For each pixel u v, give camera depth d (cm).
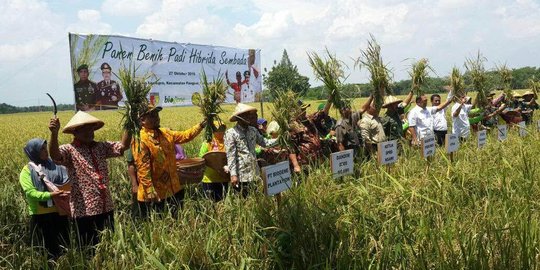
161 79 1128
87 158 539
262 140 720
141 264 457
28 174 554
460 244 419
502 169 702
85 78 938
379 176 686
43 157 562
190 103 1206
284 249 477
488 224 472
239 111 672
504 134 1088
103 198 545
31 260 462
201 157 762
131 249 481
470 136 1129
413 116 1113
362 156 830
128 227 520
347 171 686
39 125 3538
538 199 586
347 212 544
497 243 438
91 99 949
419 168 753
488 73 1252
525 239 427
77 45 923
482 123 1381
